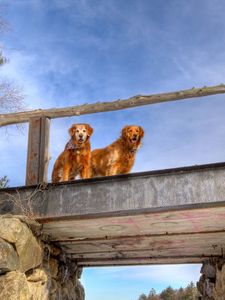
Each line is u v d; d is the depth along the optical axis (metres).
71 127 6.23
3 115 5.32
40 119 5.21
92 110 5.17
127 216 4.35
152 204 4.22
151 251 6.42
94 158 6.73
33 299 4.64
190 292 24.31
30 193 4.75
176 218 4.50
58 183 4.66
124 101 5.08
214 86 4.89
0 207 4.81
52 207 4.61
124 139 6.65
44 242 5.25
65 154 6.19
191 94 4.92
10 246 4.27
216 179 4.08
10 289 4.12
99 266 7.58
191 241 5.67
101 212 4.39
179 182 4.20
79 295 7.18
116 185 4.42
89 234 5.31
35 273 4.75
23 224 4.49
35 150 5.08
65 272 6.18
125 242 5.77
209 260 6.88
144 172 4.34
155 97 5.00
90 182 4.53
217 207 4.02
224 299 5.80
